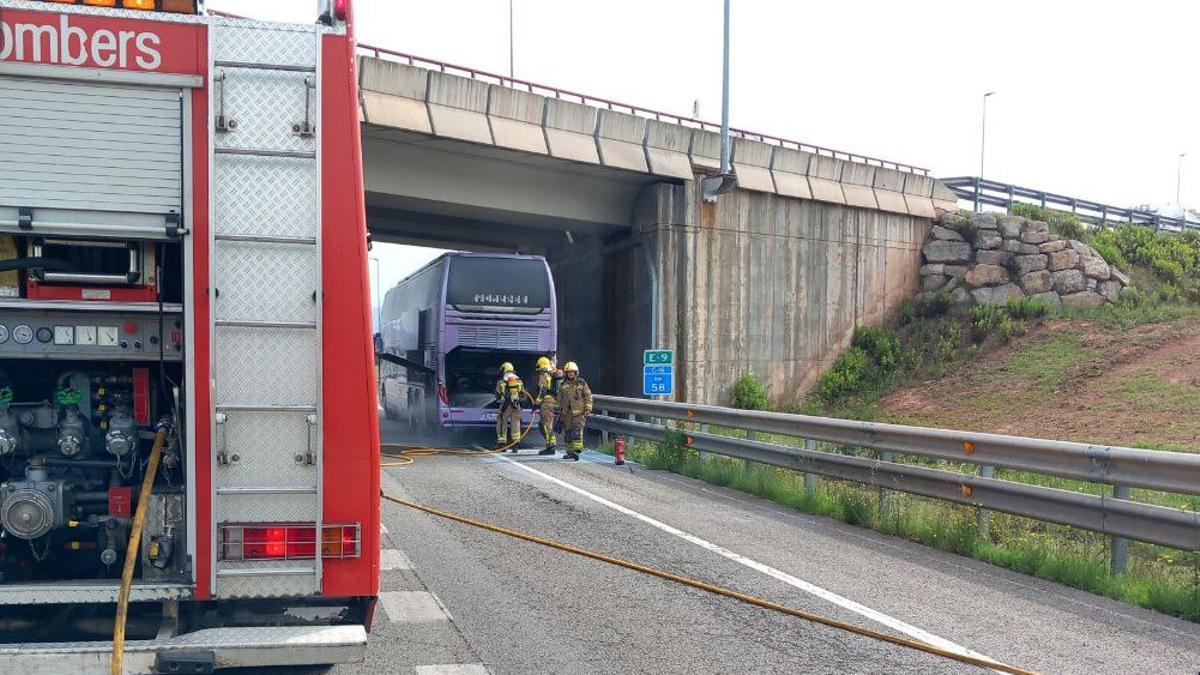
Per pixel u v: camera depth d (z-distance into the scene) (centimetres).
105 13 378
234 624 414
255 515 394
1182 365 2514
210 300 385
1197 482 662
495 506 1039
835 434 1067
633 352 2805
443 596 671
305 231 392
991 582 732
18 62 371
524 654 550
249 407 390
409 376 2362
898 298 3350
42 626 429
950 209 3506
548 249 3503
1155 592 665
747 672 525
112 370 441
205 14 400
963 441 880
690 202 2736
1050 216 3644
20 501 410
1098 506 738
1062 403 2427
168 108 384
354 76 399
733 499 1120
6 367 436
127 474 436
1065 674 522
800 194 2973
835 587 706
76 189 376
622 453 1484
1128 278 3359
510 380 1697
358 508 401
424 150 2373
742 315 2870
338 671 512
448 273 1938
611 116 2539
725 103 2572
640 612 639
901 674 524
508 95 2344
